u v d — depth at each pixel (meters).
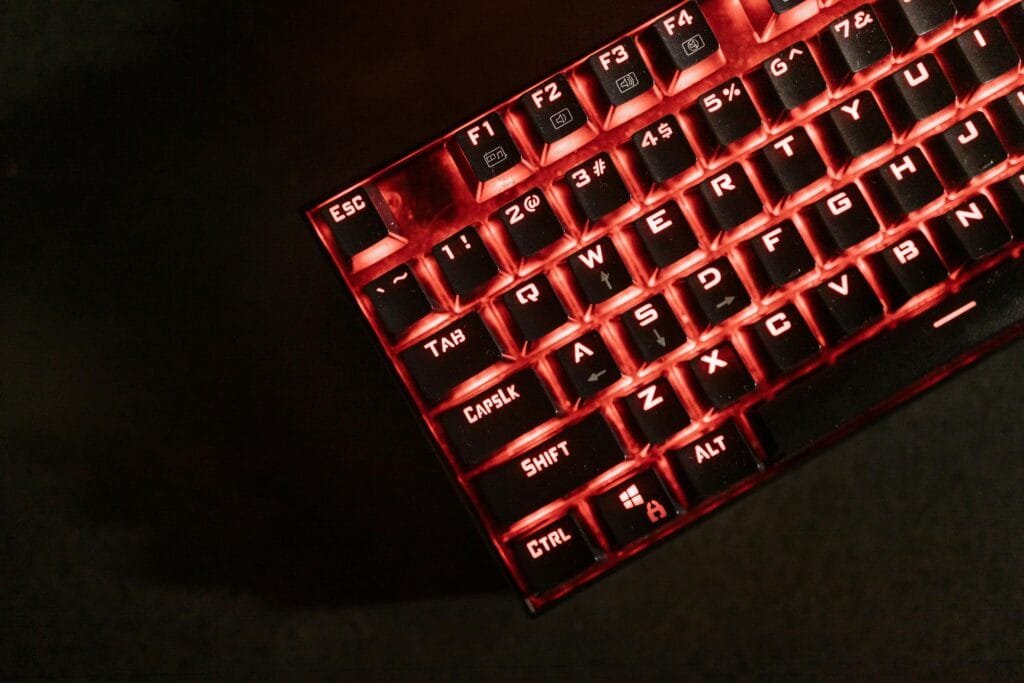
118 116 0.56
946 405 0.57
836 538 0.56
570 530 0.51
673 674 0.56
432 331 0.51
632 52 0.51
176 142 0.56
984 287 0.52
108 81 0.56
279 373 0.56
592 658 0.56
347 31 0.56
